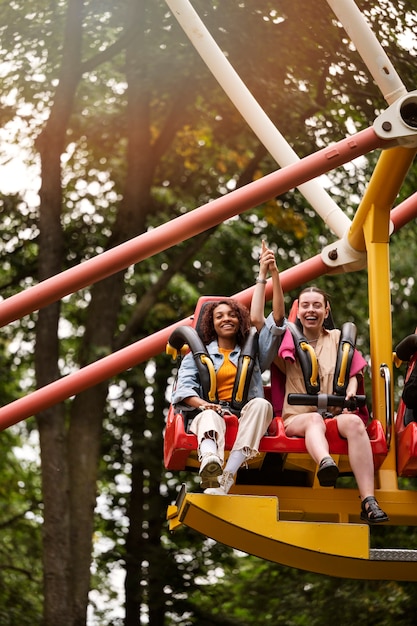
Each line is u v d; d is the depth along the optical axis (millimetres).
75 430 13508
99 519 16547
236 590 16562
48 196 13484
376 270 6633
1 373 16078
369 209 6738
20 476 17672
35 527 16859
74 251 15391
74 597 12867
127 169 14203
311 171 5875
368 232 6758
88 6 13203
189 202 15430
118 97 14961
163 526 16266
